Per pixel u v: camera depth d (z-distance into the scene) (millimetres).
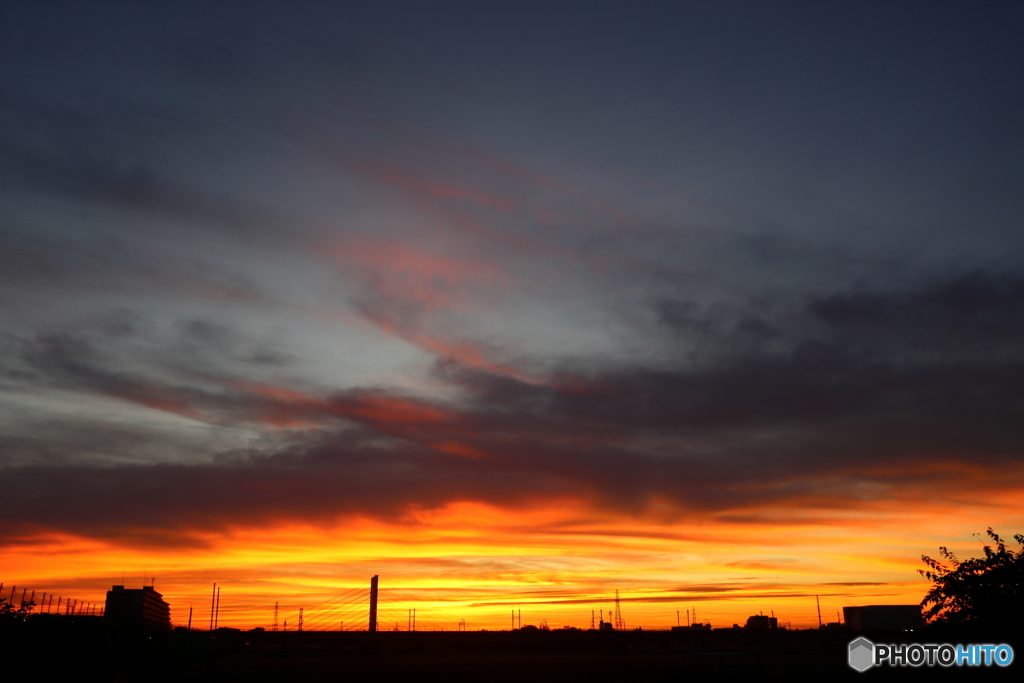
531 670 109125
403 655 184000
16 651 61500
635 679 87312
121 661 104000
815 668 98125
